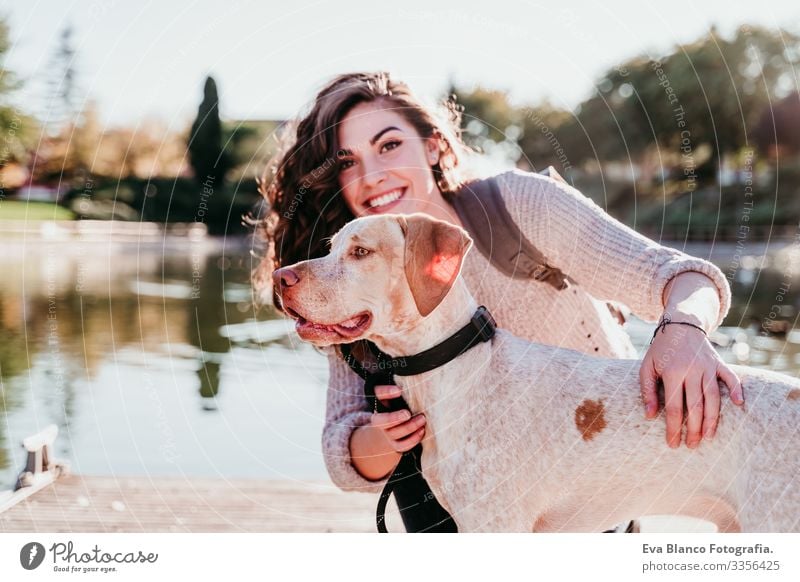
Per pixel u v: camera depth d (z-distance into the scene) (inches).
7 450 214.4
